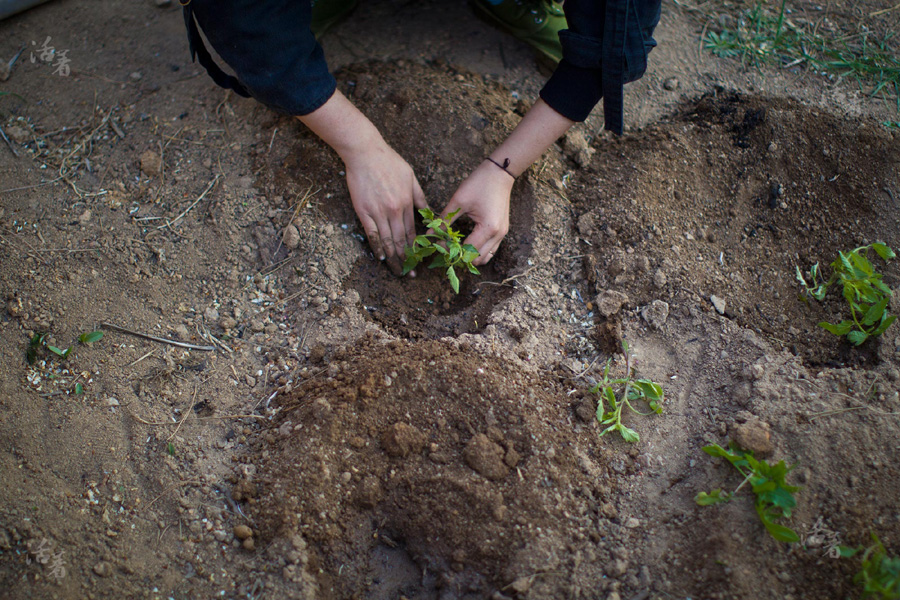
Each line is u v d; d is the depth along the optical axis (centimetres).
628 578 177
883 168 251
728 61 288
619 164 252
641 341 219
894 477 182
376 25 295
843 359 214
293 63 199
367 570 185
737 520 177
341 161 246
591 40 199
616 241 233
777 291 230
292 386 210
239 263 235
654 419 204
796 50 291
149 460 195
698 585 171
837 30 299
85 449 195
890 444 187
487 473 187
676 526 183
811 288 230
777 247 239
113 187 249
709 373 210
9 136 260
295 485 187
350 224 240
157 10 302
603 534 185
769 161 251
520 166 228
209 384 212
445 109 251
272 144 254
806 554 171
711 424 200
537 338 219
